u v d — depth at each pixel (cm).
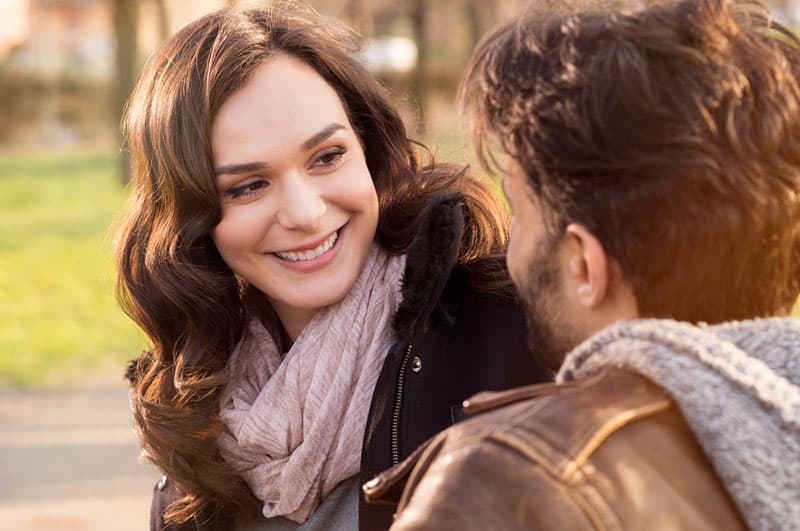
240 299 237
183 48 222
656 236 142
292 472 221
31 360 1115
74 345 1177
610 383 141
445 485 135
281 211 217
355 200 221
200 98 216
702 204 141
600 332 145
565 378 148
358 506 224
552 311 154
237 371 235
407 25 3475
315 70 225
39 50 3706
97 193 2316
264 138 213
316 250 221
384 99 239
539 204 152
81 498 687
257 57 216
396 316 216
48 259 1675
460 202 221
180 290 228
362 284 227
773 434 134
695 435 138
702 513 134
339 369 221
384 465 216
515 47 156
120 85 2383
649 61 144
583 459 133
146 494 696
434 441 148
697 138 140
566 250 150
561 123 146
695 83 142
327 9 2859
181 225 223
